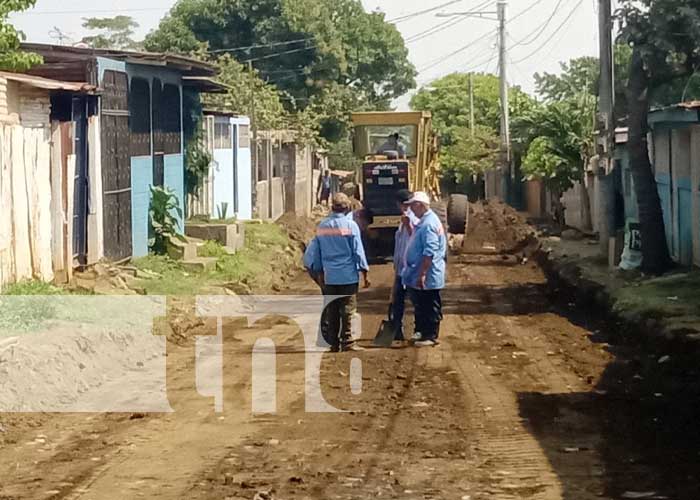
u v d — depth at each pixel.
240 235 28.28
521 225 41.56
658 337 16.08
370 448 10.34
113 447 10.27
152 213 24.55
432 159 35.22
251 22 56.62
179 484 8.98
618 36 21.17
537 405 12.32
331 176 54.09
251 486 8.92
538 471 9.46
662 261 22.81
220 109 33.31
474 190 68.44
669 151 25.47
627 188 29.14
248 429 11.12
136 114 23.42
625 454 10.05
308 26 56.22
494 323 19.17
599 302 20.73
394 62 64.88
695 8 20.27
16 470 9.40
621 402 12.42
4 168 16.05
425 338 16.84
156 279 21.12
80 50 20.31
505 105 55.69
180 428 11.13
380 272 27.88
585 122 35.88
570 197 39.53
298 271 29.45
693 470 9.45
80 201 19.92
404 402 12.54
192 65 24.84
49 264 17.89
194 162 29.17
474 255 33.19
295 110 54.22
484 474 9.38
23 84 16.72
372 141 32.00
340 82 61.78
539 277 27.22
